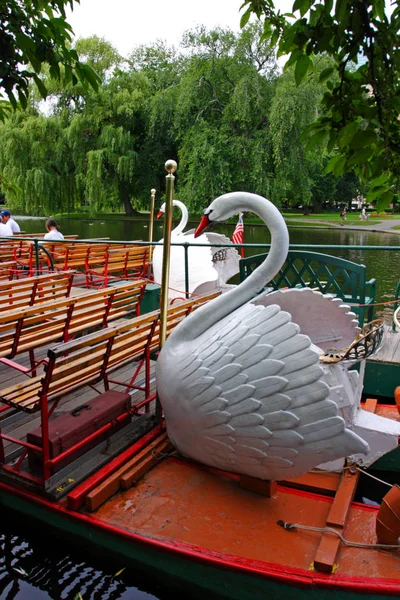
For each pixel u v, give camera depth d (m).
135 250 8.98
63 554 3.29
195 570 2.80
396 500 2.74
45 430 3.18
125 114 27.42
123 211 42.66
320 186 40.06
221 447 3.10
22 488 3.30
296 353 2.85
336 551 2.72
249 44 23.86
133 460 3.43
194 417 3.13
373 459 3.45
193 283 7.32
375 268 14.19
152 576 2.97
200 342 3.20
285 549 2.80
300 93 21.47
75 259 8.66
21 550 3.37
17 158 26.19
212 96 25.83
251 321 3.06
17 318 3.86
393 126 2.13
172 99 26.56
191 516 3.06
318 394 2.78
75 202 28.70
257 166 23.05
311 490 3.36
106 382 4.18
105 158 26.23
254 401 2.90
